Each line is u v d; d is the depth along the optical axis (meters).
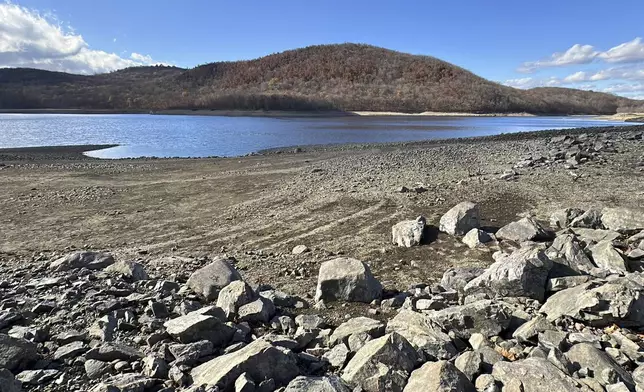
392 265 7.68
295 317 5.46
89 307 5.30
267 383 3.60
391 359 3.79
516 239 8.31
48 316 5.14
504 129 61.50
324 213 11.37
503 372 3.60
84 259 7.21
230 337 4.66
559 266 6.10
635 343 4.35
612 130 35.47
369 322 4.85
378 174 16.67
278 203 12.73
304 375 3.91
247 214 11.65
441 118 113.06
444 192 12.84
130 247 9.10
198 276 6.24
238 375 3.62
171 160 25.48
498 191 12.64
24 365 3.98
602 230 8.09
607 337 4.50
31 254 8.55
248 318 5.21
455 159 19.97
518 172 15.24
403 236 8.74
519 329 4.66
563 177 14.03
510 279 5.68
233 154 32.06
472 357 3.87
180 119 92.62
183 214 11.88
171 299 5.71
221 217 11.45
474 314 4.73
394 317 5.05
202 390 3.41
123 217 11.60
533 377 3.48
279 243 9.20
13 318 4.90
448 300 5.90
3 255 8.42
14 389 3.50
